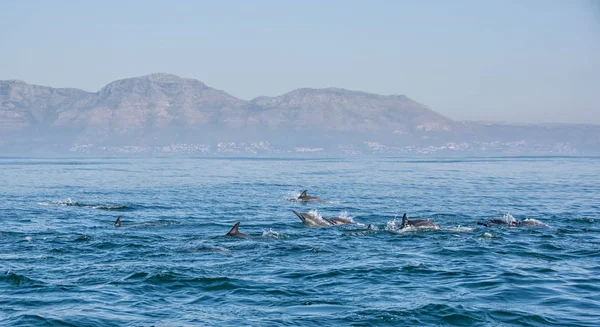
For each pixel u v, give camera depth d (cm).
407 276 2150
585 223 3662
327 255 2522
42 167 14600
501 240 2933
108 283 2028
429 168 14438
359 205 4944
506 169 13675
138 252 2562
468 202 5238
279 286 1998
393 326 1599
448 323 1622
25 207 4606
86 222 3666
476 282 2064
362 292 1931
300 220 3838
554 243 2850
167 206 4775
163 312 1717
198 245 2703
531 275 2170
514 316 1673
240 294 1906
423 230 3216
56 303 1798
